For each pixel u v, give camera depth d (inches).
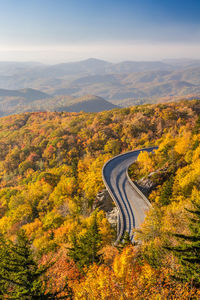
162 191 2003.0
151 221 1349.7
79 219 2263.8
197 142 2468.0
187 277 713.0
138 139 5221.5
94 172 3208.7
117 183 2573.8
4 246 814.5
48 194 3216.0
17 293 670.5
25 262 737.0
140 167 2844.5
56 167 4771.2
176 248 761.0
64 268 1148.5
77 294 845.8
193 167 2032.5
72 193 3046.3
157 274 801.6
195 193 1478.8
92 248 1117.1
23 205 2994.6
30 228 2345.0
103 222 1903.3
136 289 745.0
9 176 5152.6
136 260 956.6
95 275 909.2
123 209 2048.5
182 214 1211.2
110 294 756.0
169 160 2554.1
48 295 708.0
